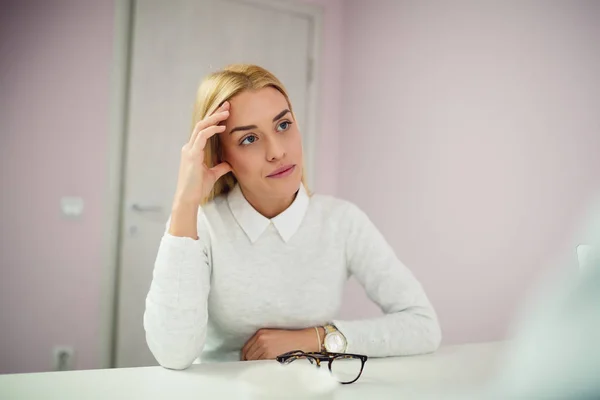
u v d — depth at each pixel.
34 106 2.35
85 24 2.44
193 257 0.90
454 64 2.08
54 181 2.37
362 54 2.85
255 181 1.00
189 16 2.64
